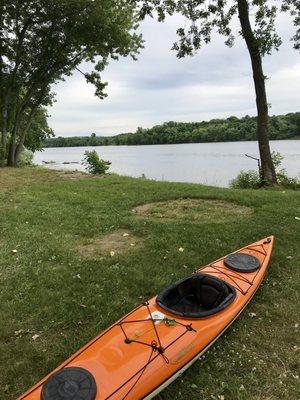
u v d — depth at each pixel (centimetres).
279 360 197
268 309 240
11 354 203
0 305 244
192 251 320
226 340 212
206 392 178
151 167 1777
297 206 439
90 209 452
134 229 370
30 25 862
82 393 147
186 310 228
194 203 477
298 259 306
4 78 894
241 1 594
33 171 816
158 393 172
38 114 1523
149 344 178
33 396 151
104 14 841
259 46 582
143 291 260
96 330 219
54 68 921
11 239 351
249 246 301
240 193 513
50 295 254
